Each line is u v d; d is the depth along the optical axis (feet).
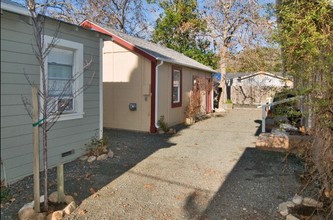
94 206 11.51
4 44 12.89
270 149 21.81
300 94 12.07
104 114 32.65
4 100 13.05
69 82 15.57
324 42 10.79
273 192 13.24
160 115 31.09
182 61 37.76
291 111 14.80
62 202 11.48
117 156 19.44
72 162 17.56
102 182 14.34
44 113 10.54
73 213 10.82
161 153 20.66
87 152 19.01
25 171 14.40
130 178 15.05
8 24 13.02
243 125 36.01
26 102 13.94
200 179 15.06
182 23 64.80
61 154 16.98
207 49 68.49
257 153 20.74
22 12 12.77
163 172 16.17
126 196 12.64
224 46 61.57
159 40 66.80
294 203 11.62
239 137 27.50
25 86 14.03
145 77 29.89
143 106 30.22
